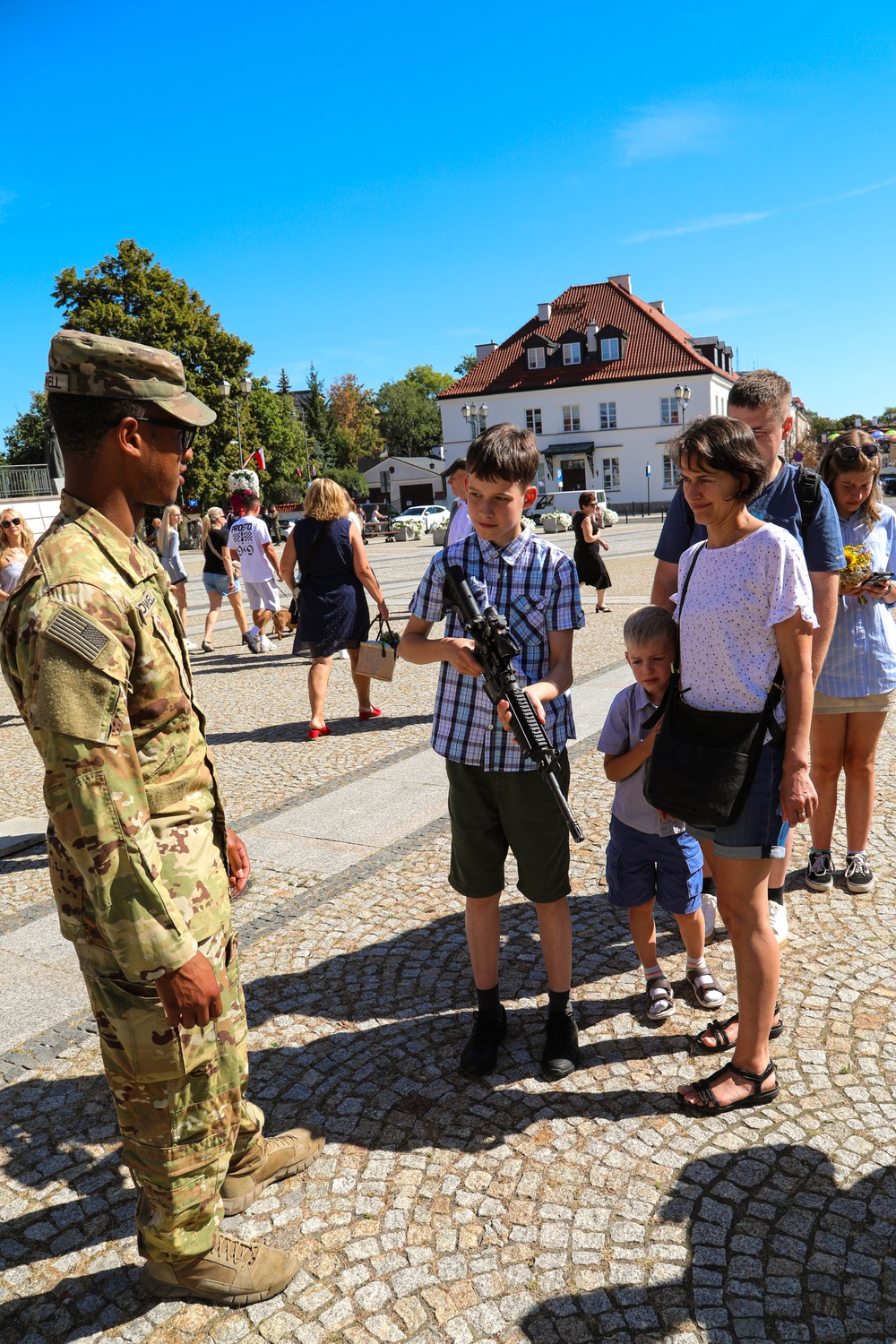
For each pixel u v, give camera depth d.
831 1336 1.84
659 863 2.93
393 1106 2.63
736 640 2.39
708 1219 2.15
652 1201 2.22
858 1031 2.83
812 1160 2.32
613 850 3.00
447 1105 2.62
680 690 2.50
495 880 2.81
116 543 1.69
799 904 3.71
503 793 2.68
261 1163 2.32
